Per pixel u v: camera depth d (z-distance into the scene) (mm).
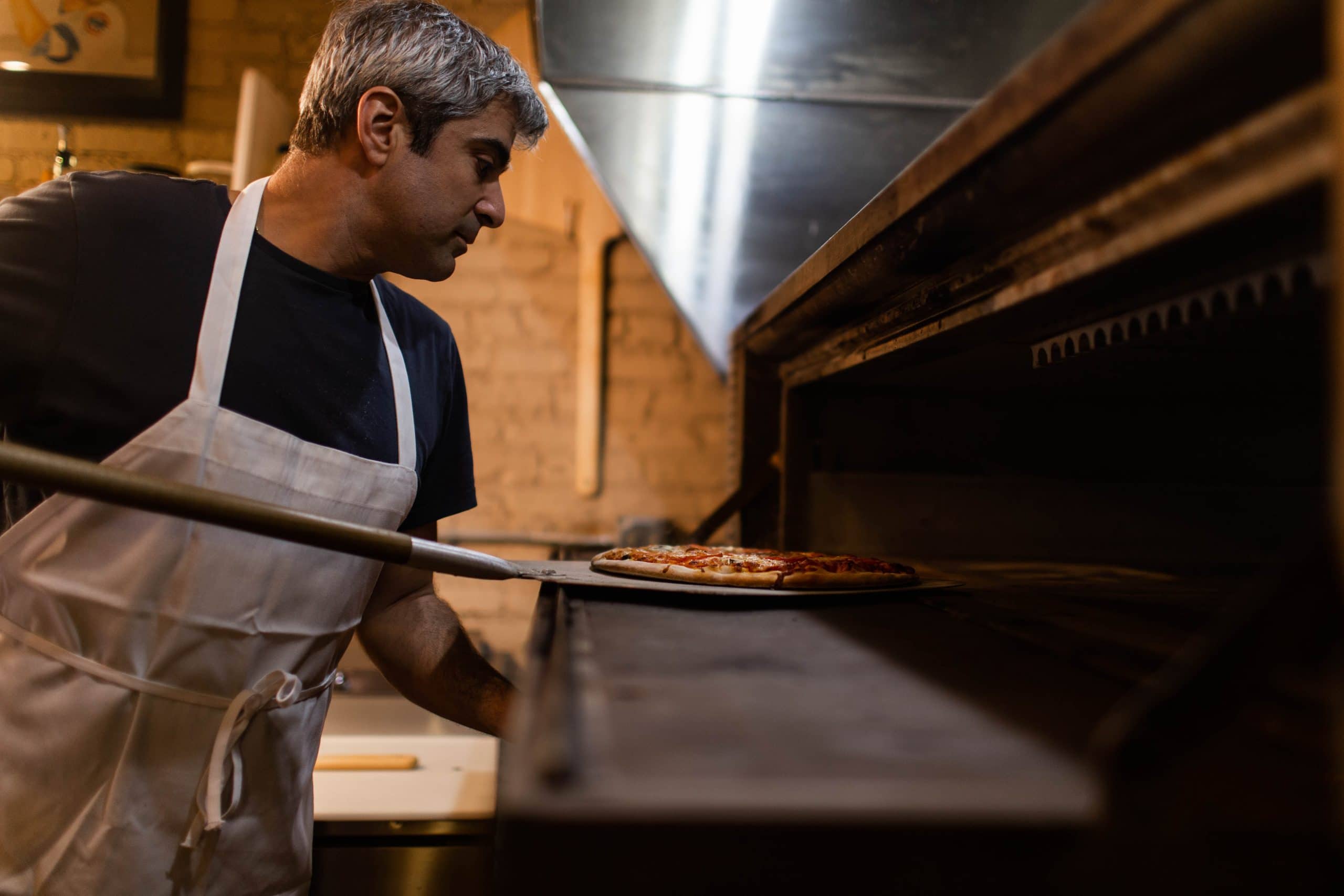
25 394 822
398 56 842
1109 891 481
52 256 821
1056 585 1094
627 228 1943
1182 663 352
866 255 764
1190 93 362
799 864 764
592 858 748
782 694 497
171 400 835
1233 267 476
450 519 2537
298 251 919
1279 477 1506
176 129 2414
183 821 849
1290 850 466
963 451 1479
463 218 927
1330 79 296
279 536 674
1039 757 380
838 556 1221
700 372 2615
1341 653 326
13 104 2346
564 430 2582
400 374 992
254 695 856
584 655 588
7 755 816
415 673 1032
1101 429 1497
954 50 1447
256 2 2459
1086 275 518
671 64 1491
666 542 2453
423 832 1066
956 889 732
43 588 821
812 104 1609
